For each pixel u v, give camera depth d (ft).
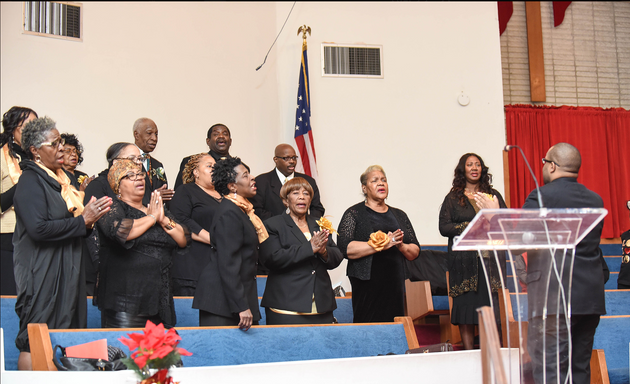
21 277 10.26
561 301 9.48
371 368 10.32
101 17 23.00
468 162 14.99
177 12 24.32
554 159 10.41
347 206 25.11
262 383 9.57
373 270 14.06
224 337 11.05
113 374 8.86
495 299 13.34
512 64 29.76
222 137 19.03
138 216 11.31
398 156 25.94
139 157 12.01
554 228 8.11
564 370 9.36
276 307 12.39
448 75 26.89
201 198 14.57
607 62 30.14
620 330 13.19
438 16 27.20
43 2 21.95
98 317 13.67
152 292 10.90
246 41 25.16
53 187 10.70
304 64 24.67
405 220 15.02
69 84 22.12
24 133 10.75
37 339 9.43
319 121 25.43
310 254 12.24
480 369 11.19
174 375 9.09
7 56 21.09
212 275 11.25
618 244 26.71
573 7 30.30
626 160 28.30
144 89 23.38
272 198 19.44
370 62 26.30
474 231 8.02
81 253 10.96
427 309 16.90
